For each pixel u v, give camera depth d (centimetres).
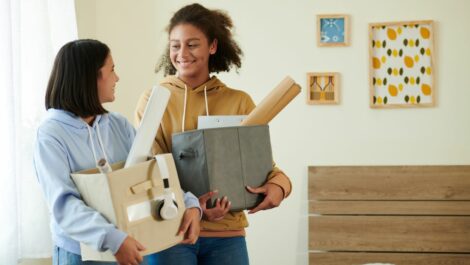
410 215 368
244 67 386
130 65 392
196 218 182
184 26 212
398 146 378
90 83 179
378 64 379
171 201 171
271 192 203
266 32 386
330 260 369
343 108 381
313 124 383
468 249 360
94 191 164
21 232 272
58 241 177
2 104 250
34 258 295
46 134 173
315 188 375
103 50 183
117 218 162
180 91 217
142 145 174
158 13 391
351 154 380
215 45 221
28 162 277
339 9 381
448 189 366
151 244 169
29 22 283
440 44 376
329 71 382
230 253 208
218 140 197
